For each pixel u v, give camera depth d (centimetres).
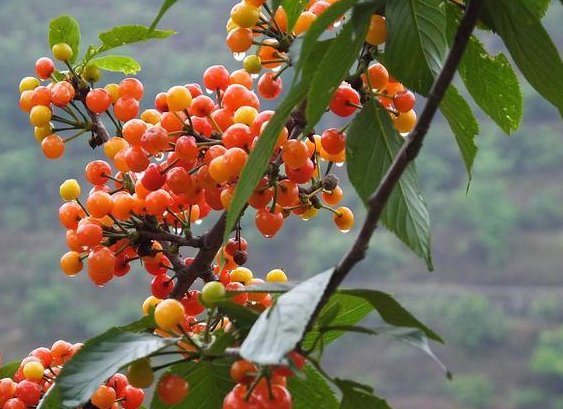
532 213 1575
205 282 118
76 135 124
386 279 1447
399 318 101
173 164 117
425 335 99
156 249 118
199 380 107
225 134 112
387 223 106
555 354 1320
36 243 1432
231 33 114
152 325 107
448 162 1642
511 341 1364
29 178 1484
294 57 105
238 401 101
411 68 110
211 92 120
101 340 103
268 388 101
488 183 1619
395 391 1293
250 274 118
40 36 1652
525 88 1759
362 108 109
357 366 1302
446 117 112
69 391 101
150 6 1703
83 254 120
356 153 108
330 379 101
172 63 1535
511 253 1526
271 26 114
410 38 109
